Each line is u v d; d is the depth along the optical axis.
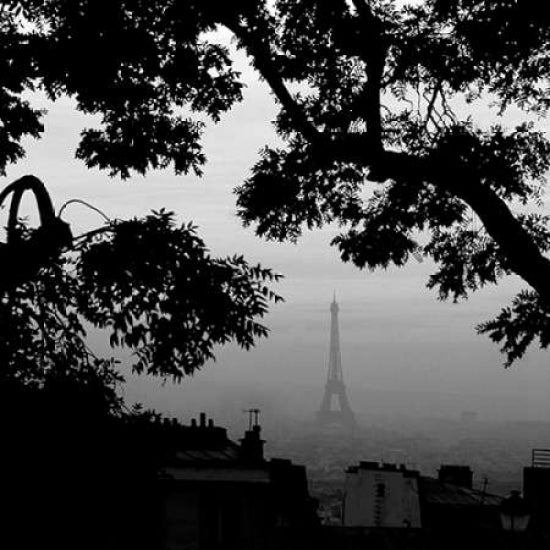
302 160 22.69
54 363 11.54
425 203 24.42
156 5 21.41
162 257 12.42
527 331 21.42
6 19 22.00
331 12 20.78
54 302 12.32
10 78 21.42
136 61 21.80
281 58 22.17
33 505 10.39
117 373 11.66
